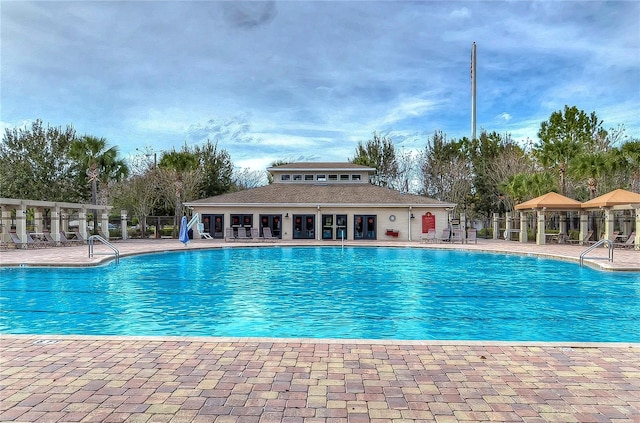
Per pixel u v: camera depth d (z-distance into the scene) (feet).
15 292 41.70
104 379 16.08
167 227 154.10
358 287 44.68
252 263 65.67
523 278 50.47
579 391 15.16
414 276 52.26
